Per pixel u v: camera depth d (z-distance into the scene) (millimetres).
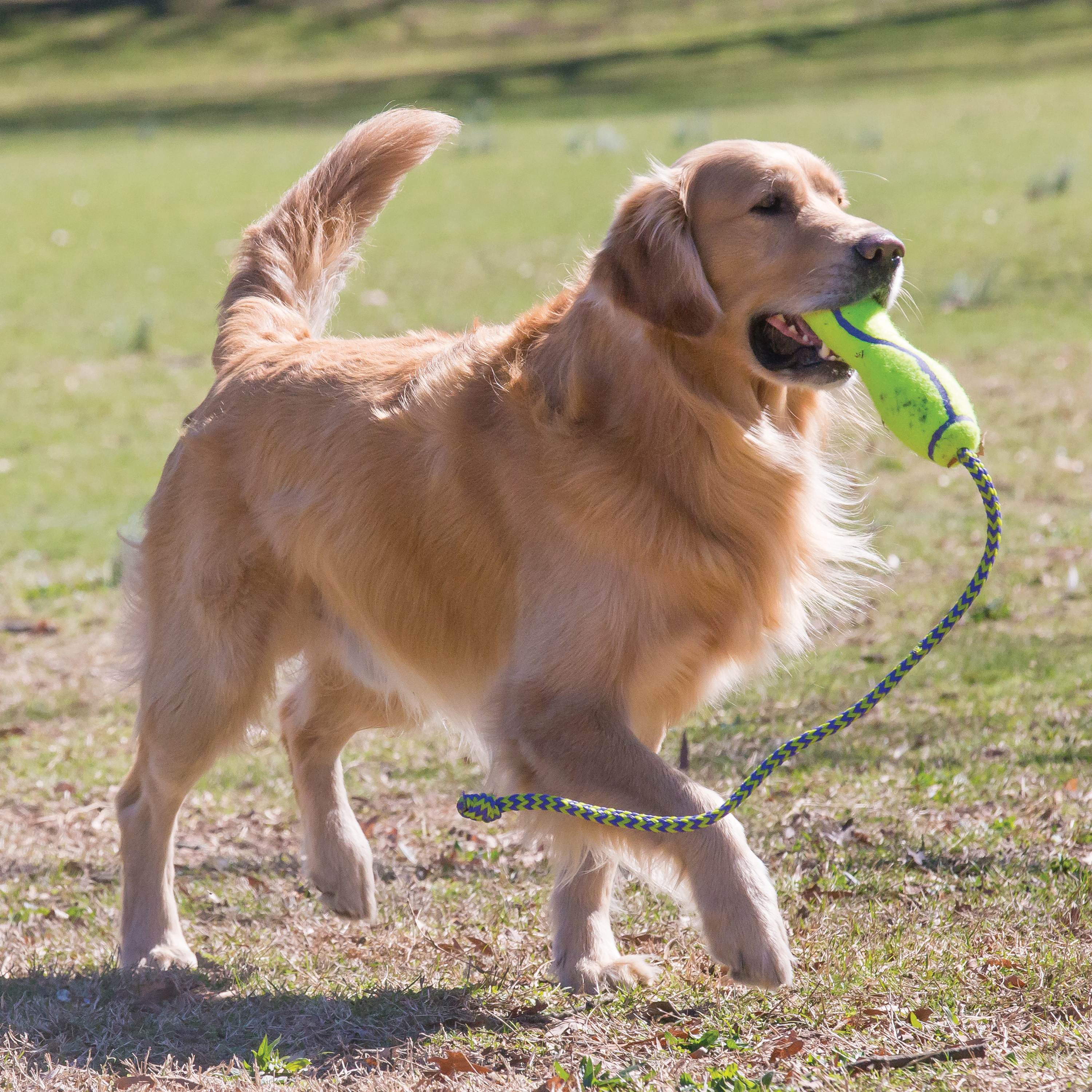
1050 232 30516
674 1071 5520
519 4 96875
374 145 9055
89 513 19672
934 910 7000
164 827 7574
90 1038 6234
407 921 7676
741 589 6512
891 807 8609
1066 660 11344
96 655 14289
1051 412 19953
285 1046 6086
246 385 7781
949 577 14023
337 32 91688
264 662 7594
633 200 6363
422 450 6957
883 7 83000
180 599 7641
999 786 8742
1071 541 14789
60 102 75812
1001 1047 5465
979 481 5465
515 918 7621
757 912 5652
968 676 11273
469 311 28531
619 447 6336
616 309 6324
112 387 26484
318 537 7312
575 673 6297
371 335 27188
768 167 6273
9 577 17094
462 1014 6363
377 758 10906
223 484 7609
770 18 85000
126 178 47688
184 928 7844
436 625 7062
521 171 43281
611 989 6598
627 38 83438
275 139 55938
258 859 9016
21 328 31047
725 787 9383
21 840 9406
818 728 5457
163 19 97375
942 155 39625
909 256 30125
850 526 8969
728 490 6422
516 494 6562
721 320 6363
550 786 6211
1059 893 7051
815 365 6293
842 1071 5316
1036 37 67625
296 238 8891
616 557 6281
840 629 12906
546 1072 5648
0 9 101562
